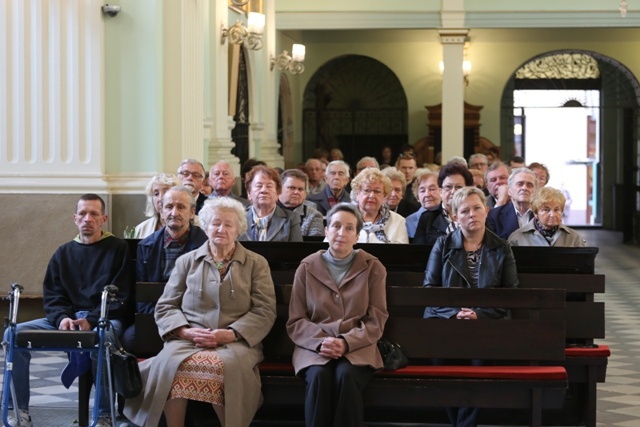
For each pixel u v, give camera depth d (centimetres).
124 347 755
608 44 2650
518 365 699
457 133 2175
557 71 2788
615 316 1362
